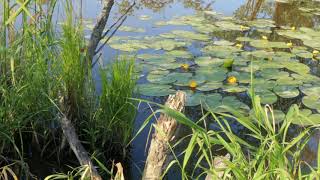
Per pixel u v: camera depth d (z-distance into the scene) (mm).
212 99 3117
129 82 2502
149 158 1855
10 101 2170
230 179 1688
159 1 6309
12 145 2318
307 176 1581
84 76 2447
